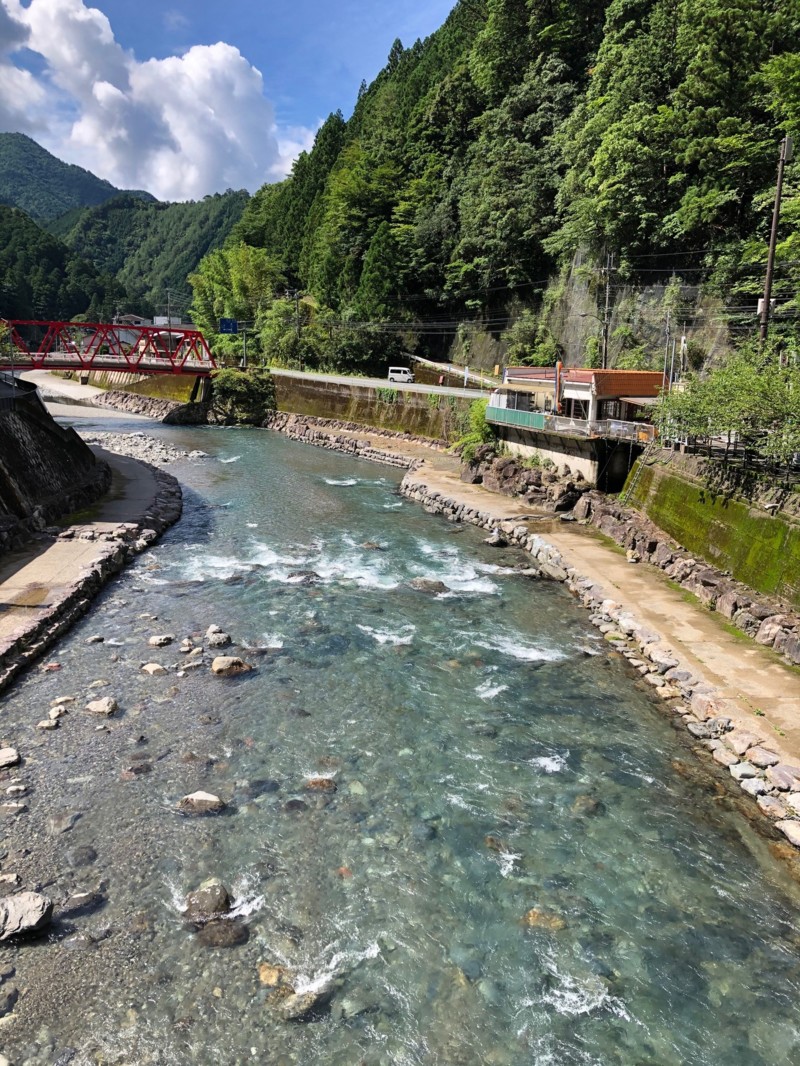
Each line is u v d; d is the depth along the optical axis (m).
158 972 7.18
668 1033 6.80
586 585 19.48
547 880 8.74
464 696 13.48
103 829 9.26
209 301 92.94
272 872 8.64
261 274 84.69
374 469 40.78
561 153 49.00
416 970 7.37
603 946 7.79
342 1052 6.44
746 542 18.23
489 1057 6.48
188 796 9.91
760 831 9.77
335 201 73.69
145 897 8.15
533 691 13.78
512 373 41.31
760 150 31.91
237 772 10.68
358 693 13.40
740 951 7.80
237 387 61.56
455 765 11.15
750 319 31.02
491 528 26.72
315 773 10.75
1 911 7.57
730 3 33.12
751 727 11.95
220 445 48.47
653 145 36.47
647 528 23.16
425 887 8.52
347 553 23.14
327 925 7.89
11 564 19.31
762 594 17.08
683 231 35.25
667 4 38.56
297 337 69.56
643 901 8.47
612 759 11.49
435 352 65.38
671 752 11.75
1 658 13.57
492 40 59.47
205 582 19.69
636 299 39.41
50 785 10.16
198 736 11.66
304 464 41.69
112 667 14.11
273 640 15.77
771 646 15.23
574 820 9.91
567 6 52.84
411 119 72.56
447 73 73.81
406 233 65.56
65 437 29.66
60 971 7.14
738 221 33.69
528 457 33.78
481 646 15.88
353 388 54.75
